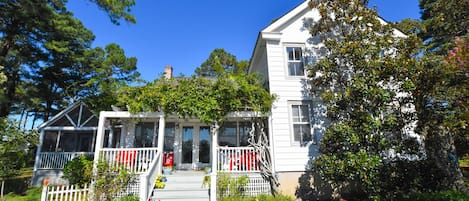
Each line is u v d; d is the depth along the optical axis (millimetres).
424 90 6852
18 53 15719
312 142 9750
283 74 10477
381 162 6969
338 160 7133
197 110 9250
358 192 9281
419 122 7156
